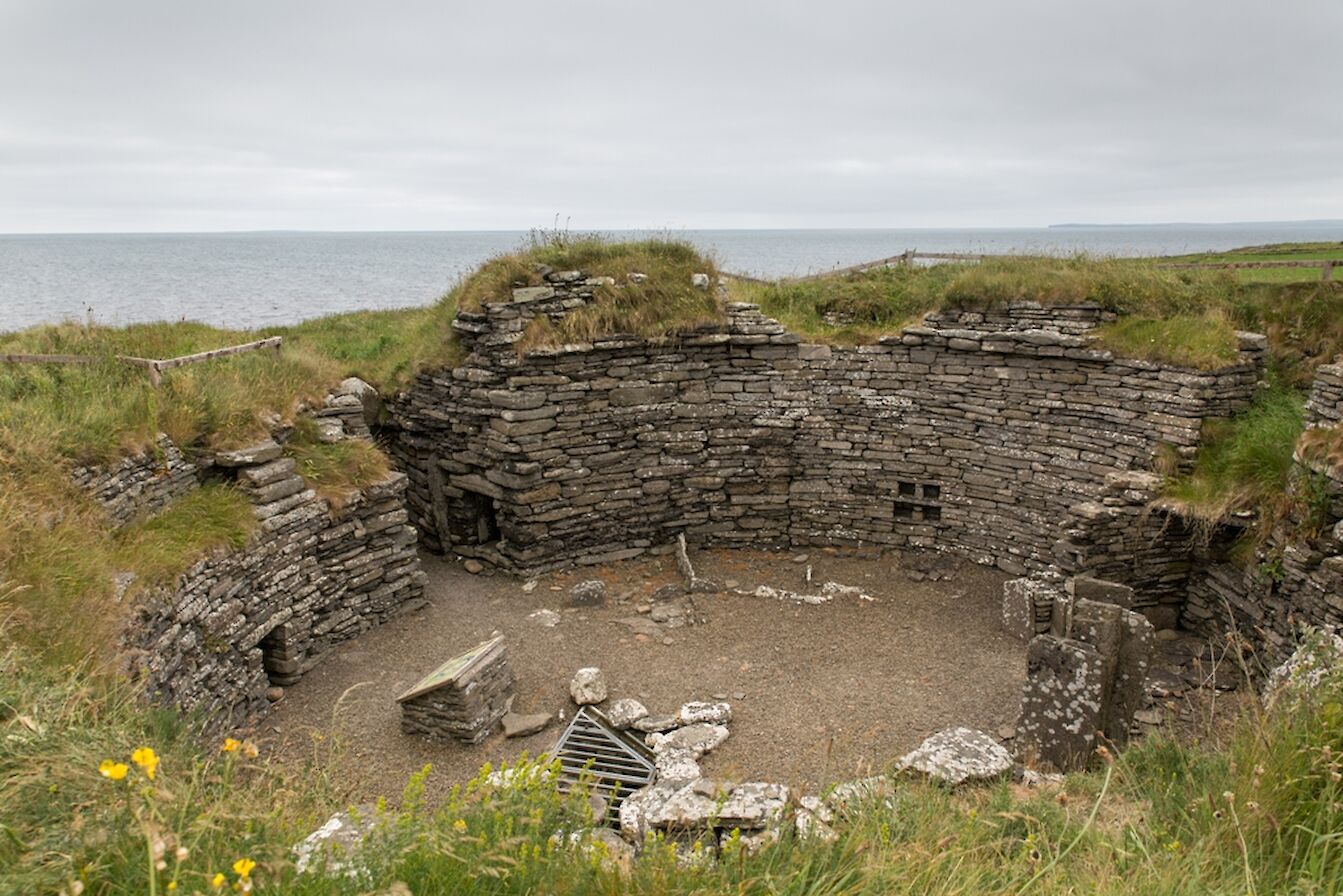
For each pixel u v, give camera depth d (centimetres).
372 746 1027
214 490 1150
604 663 1215
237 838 425
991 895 432
